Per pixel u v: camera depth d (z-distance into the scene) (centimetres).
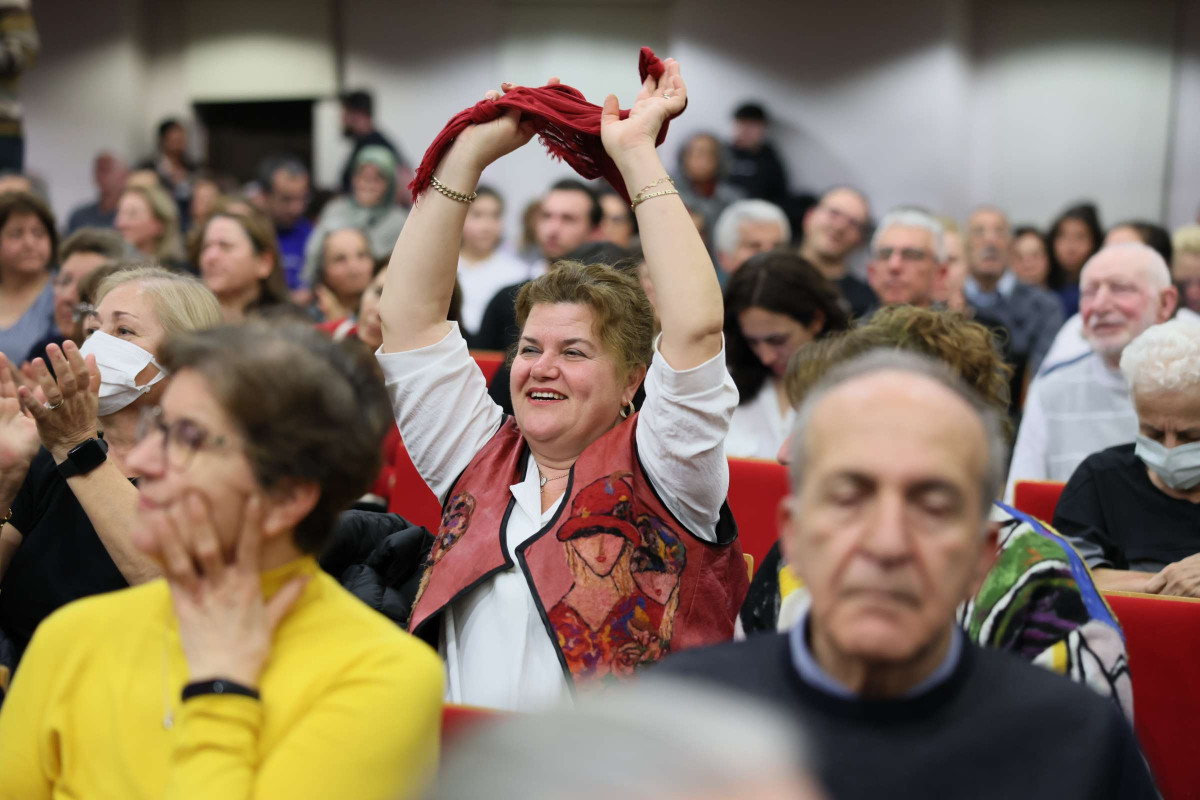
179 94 3012
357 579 521
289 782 322
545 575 465
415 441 532
